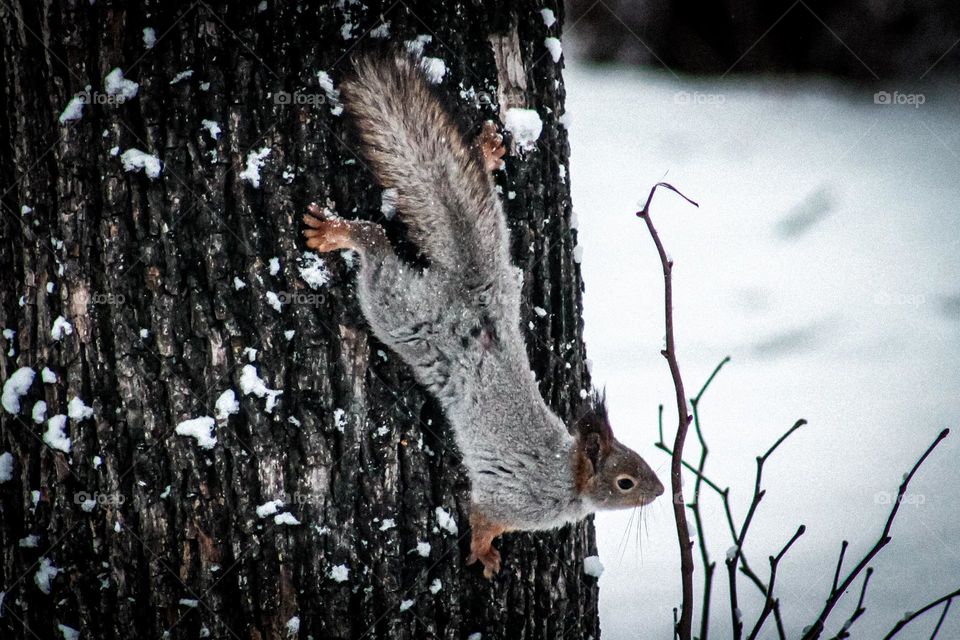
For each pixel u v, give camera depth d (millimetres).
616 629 7949
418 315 6188
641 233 16938
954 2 22781
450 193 6457
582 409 7262
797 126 21500
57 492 6047
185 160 5707
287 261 5859
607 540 9375
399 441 6199
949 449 10805
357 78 5980
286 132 5801
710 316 14562
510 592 6691
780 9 23203
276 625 6004
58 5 5664
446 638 6383
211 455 5887
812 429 11406
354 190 6043
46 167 5812
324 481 6000
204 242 5762
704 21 23578
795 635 7750
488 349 6500
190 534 5949
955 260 16000
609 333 13922
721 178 19031
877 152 20469
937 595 8227
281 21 5762
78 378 5934
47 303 5945
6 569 6215
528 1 6520
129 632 6043
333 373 6000
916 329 13922
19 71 5773
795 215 17641
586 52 24266
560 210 6828
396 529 6180
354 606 6086
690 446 10992
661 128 21188
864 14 23125
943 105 22625
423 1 6207
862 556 8820
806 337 13938
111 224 5754
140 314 5820
